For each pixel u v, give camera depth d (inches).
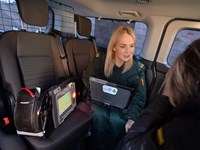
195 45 15.5
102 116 49.4
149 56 66.1
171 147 12.8
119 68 49.6
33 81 48.5
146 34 68.4
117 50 47.4
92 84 47.8
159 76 64.0
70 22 85.6
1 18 61.0
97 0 68.4
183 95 15.5
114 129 49.2
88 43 78.9
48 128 40.4
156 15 62.0
